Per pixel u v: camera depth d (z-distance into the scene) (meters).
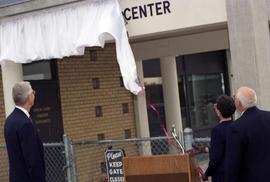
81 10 10.27
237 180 6.46
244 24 9.02
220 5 9.35
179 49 14.56
